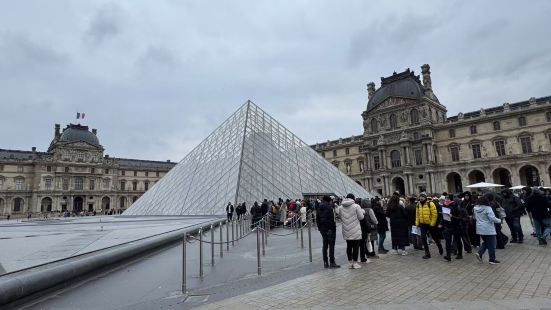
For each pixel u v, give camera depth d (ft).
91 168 462.60
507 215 57.47
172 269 40.88
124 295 29.76
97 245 50.19
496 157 284.20
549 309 22.91
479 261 41.45
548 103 268.82
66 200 438.40
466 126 310.04
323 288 30.32
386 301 26.03
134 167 509.76
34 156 447.83
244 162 123.65
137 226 92.17
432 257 46.06
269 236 78.02
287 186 127.95
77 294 30.12
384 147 342.03
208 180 132.05
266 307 25.13
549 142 267.39
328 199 41.68
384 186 334.85
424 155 317.01
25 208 417.90
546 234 51.57
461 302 25.09
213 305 25.94
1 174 410.72
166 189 151.02
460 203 48.14
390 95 347.15
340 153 408.05
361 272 36.86
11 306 25.67
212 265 42.93
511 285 29.66
